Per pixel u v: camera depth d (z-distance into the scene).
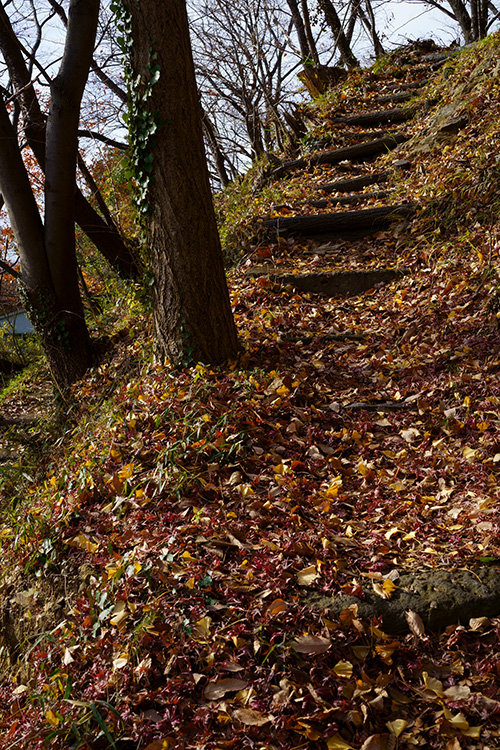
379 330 4.41
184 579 2.34
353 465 3.15
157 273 3.86
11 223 4.94
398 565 2.38
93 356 5.31
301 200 6.81
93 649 2.21
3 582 2.96
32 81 4.84
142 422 3.46
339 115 9.16
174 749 1.79
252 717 1.84
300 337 4.41
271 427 3.37
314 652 1.99
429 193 5.68
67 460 3.66
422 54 11.45
